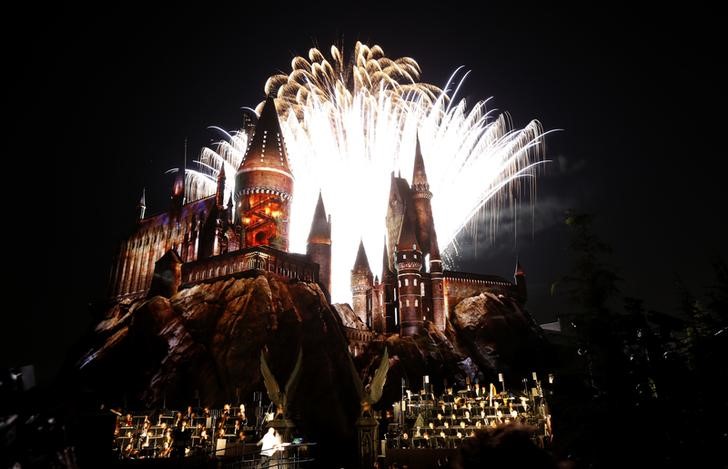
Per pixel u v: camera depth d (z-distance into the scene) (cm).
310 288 7481
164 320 6506
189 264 7688
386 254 10019
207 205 9644
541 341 10075
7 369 792
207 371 5794
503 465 366
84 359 6475
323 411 5941
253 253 7050
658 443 1269
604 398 1384
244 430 3741
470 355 9694
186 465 1950
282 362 6100
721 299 1501
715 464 1227
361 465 2627
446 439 3231
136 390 5606
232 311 6425
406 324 9144
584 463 1304
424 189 10962
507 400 3503
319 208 9256
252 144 8850
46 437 797
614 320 1453
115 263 10206
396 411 3806
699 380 1337
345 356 6875
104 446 1075
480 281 11081
